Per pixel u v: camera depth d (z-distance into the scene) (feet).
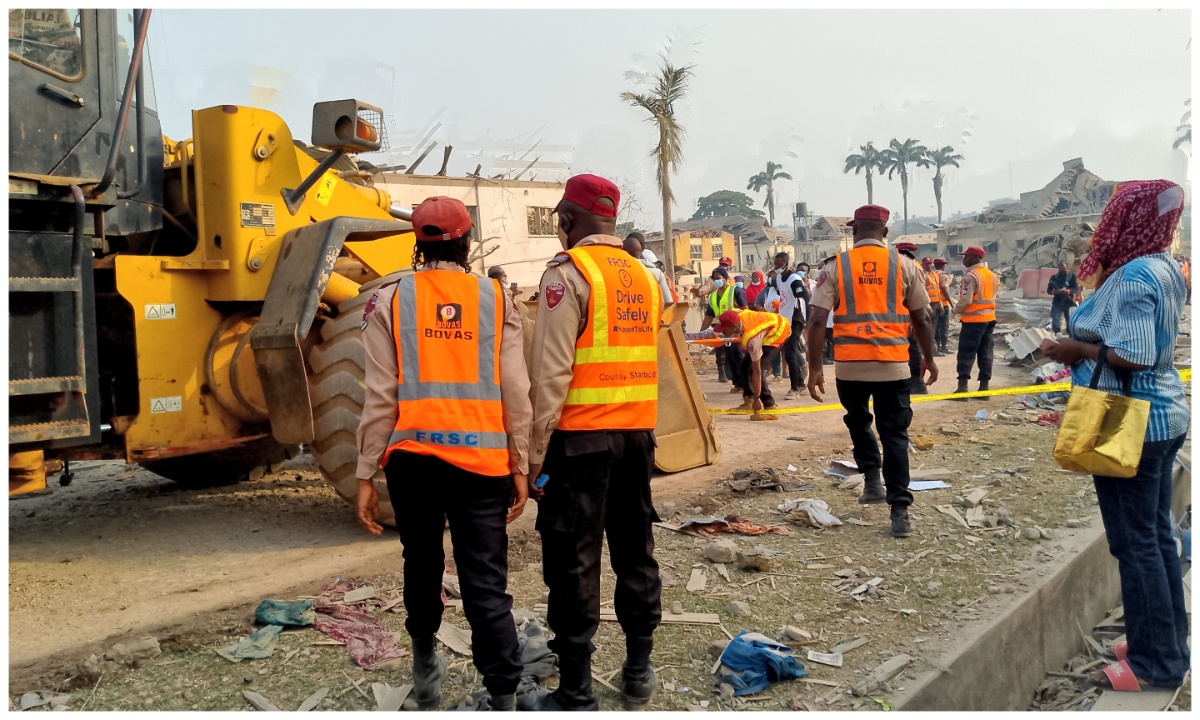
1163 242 10.71
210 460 21.58
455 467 9.03
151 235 18.35
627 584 10.02
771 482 20.02
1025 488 19.40
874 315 16.29
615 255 9.95
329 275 16.19
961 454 23.22
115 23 15.40
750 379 29.86
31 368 13.53
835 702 10.11
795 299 35.68
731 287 35.70
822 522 16.98
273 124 17.42
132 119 16.31
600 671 10.94
